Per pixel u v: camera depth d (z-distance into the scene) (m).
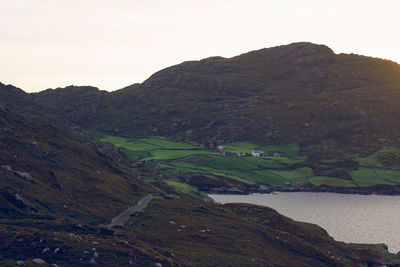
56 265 71.12
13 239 78.31
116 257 81.56
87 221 126.88
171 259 93.88
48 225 93.25
